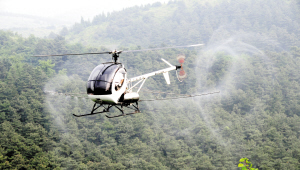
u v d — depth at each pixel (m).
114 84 19.92
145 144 176.38
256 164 163.75
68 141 172.62
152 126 199.62
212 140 180.62
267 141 184.25
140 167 154.75
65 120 196.50
